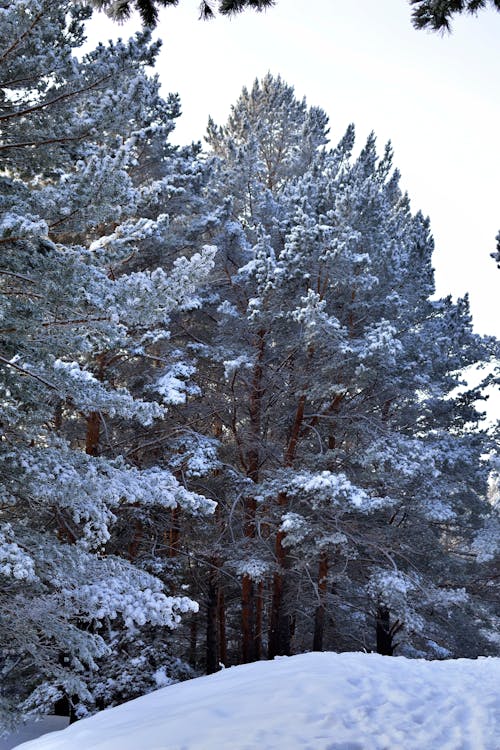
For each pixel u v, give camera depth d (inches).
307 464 737.0
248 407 771.4
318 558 725.9
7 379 384.2
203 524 735.7
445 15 205.9
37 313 364.5
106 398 416.2
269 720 280.4
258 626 854.5
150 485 450.9
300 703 305.7
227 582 814.5
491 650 920.9
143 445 673.6
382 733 257.6
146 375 702.5
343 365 698.8
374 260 786.2
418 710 292.7
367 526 777.6
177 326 770.2
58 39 385.4
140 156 699.4
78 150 399.2
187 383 697.6
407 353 808.3
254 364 711.7
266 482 687.1
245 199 852.0
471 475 855.1
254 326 712.4
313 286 739.4
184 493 471.2
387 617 816.3
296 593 764.6
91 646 387.9
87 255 368.8
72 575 394.0
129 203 379.2
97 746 289.1
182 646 886.4
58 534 547.8
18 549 339.3
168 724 296.8
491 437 899.4
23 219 313.3
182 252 753.6
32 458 390.6
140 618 389.7
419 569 807.7
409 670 400.2
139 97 545.0
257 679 376.2
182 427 704.4
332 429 775.1
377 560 747.4
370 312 784.3
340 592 844.6
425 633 852.6
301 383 716.0
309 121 1277.1
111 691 560.1
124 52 459.8
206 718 296.2
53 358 382.0
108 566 429.4
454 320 939.3
